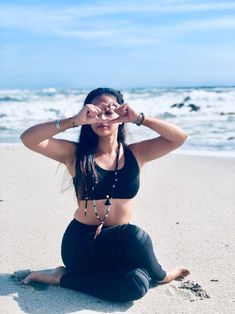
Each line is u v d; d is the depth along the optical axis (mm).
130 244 3627
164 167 9273
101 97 3801
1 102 29422
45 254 4637
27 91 34281
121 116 3705
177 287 3955
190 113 19781
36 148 3680
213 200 6750
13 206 6395
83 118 3574
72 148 3832
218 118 17812
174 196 7016
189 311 3553
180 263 4488
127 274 3633
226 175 8414
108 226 3814
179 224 5660
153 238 5172
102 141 3793
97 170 3750
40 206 6402
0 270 4215
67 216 5926
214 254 4695
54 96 32281
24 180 8148
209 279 4137
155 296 3791
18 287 3807
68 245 3826
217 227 5523
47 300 3598
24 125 18266
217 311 3557
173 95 28797
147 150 3924
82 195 3768
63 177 7965
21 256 4578
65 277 3820
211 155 10461
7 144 13109
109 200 3758
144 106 24547
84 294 3744
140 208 6379
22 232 5297
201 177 8312
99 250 3680
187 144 12211
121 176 3770
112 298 3635
